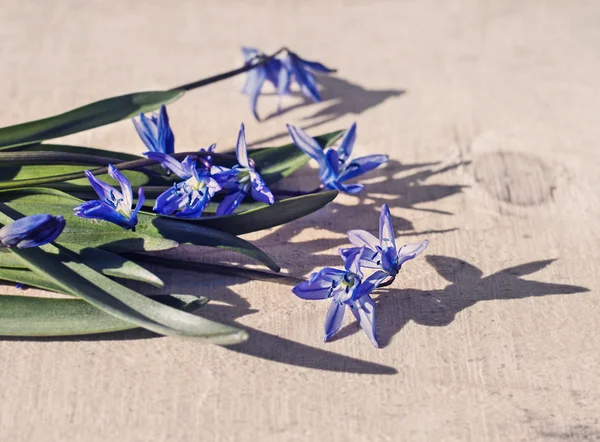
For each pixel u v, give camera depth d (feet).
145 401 1.11
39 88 1.44
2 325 1.12
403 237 1.27
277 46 1.53
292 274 1.22
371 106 1.44
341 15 1.59
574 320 1.18
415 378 1.13
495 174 1.35
